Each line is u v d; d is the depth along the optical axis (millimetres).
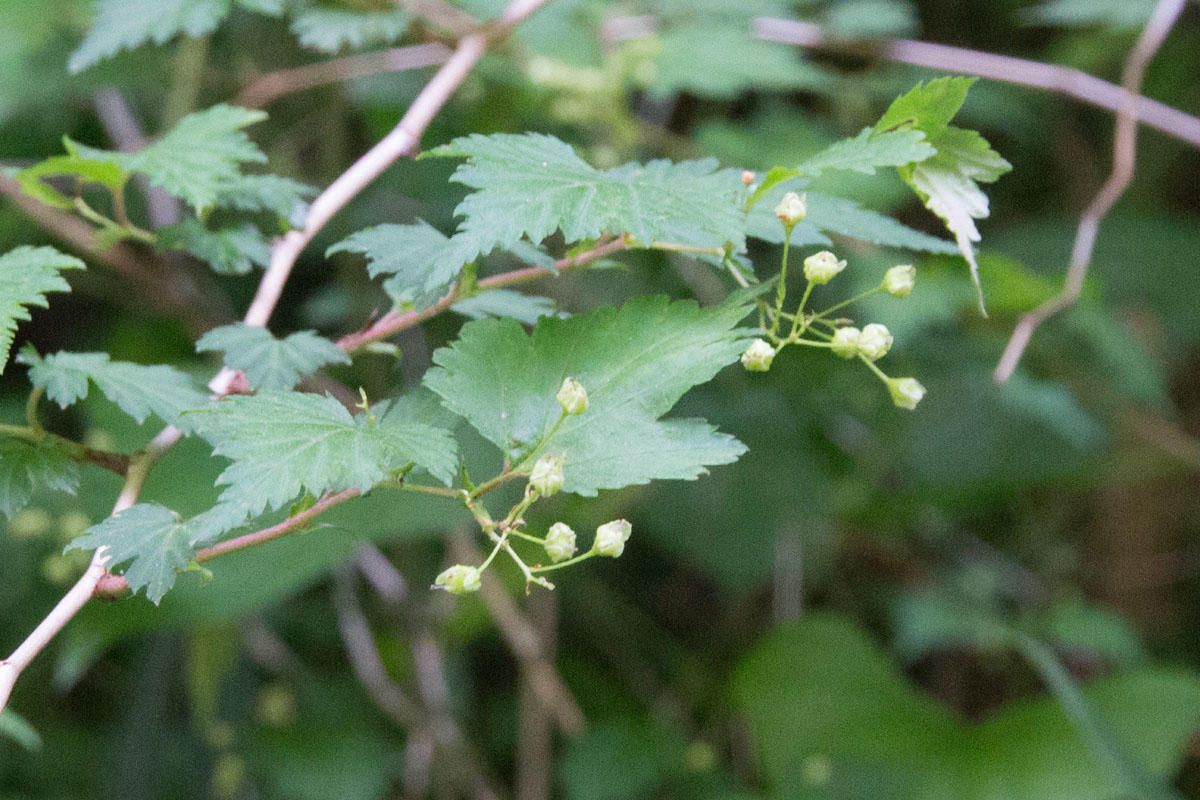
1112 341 761
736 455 392
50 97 685
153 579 387
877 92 771
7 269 399
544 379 399
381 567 751
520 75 665
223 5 491
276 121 776
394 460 397
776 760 793
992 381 784
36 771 826
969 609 850
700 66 680
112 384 412
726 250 410
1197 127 565
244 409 387
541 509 662
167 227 442
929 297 688
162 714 794
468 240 386
